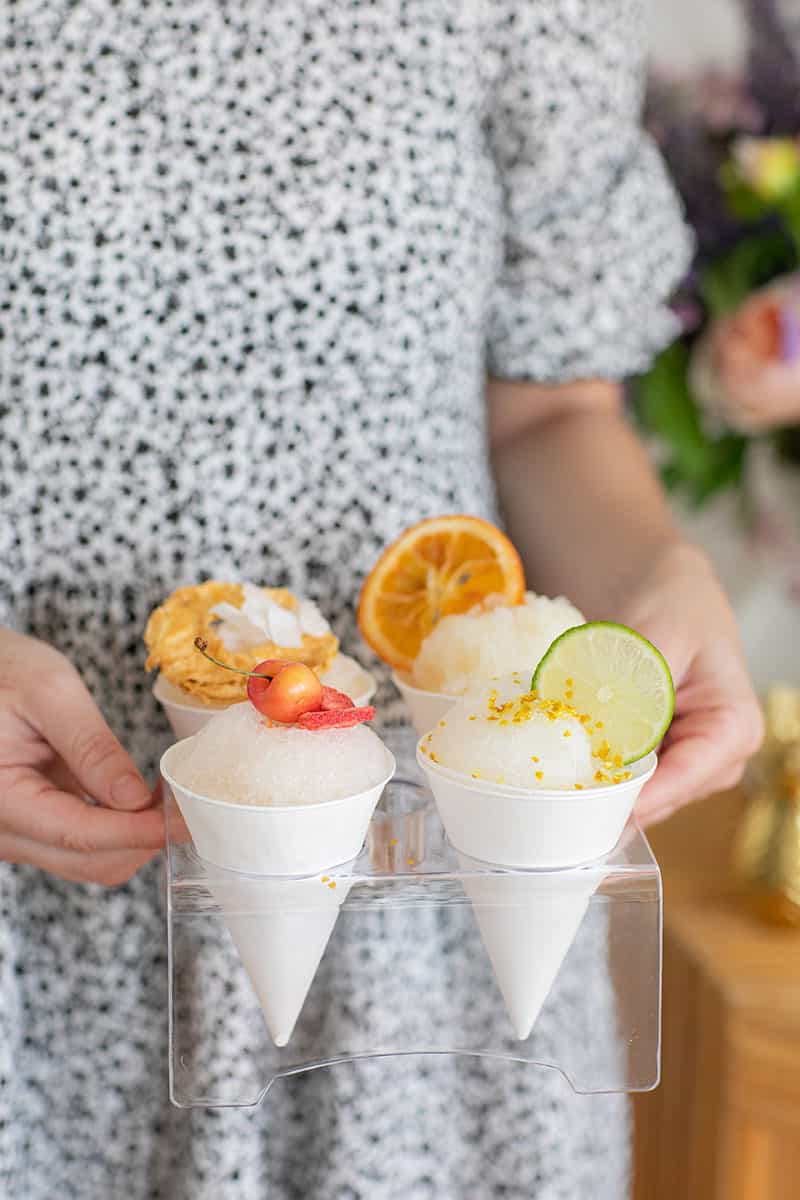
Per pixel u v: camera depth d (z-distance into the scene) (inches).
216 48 26.7
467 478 29.5
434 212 27.9
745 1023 35.4
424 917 24.7
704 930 37.8
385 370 28.1
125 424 27.5
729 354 44.1
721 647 27.0
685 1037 37.9
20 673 24.8
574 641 23.3
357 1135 27.9
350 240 27.4
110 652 28.1
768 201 44.9
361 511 28.3
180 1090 23.8
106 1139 28.9
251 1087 25.2
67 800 23.9
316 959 22.9
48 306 27.1
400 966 25.0
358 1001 25.1
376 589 26.5
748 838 38.4
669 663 26.5
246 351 27.5
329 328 27.7
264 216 27.1
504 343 31.3
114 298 27.1
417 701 25.1
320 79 27.0
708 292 47.4
